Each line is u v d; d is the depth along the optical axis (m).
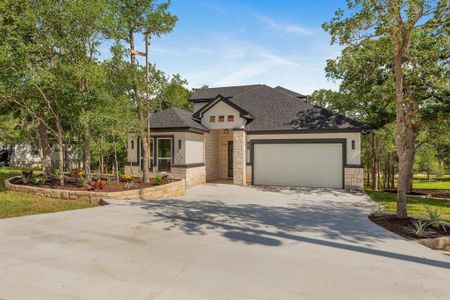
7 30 10.94
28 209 8.84
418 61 12.49
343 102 20.25
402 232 6.80
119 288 3.87
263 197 12.18
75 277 4.18
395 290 3.91
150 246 5.61
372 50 13.34
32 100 11.65
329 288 3.95
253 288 3.92
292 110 17.66
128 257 5.01
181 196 12.38
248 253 5.30
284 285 4.02
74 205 9.71
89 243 5.73
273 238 6.28
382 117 16.08
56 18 11.07
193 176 16.25
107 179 13.89
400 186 8.07
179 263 4.77
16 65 10.78
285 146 15.93
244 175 16.22
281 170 16.00
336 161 14.97
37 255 5.04
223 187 15.42
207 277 4.25
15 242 5.73
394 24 7.73
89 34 11.66
